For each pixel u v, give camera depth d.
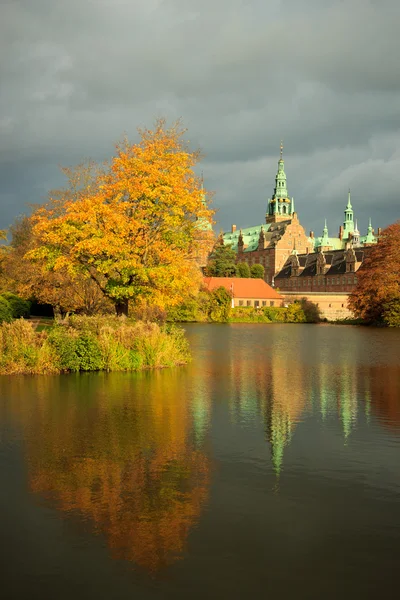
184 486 11.06
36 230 33.84
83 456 12.83
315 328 85.00
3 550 8.54
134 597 7.42
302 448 13.75
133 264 31.88
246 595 7.47
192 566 8.14
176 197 33.78
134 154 36.50
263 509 10.02
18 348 24.94
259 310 111.62
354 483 11.34
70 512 9.81
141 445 13.76
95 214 32.34
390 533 9.16
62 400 19.00
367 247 165.00
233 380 24.98
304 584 7.73
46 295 48.12
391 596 7.48
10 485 11.04
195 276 64.19
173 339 30.16
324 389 22.69
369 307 93.19
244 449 13.58
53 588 7.59
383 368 30.41
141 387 21.86
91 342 25.84
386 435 15.09
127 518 9.60
